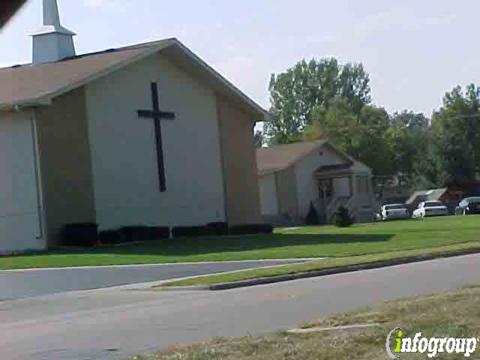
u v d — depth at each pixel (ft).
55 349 40.11
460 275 63.72
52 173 120.37
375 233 132.26
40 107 119.44
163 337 41.37
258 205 157.58
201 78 147.02
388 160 296.51
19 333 47.80
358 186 226.99
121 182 130.52
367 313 39.37
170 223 138.51
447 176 286.46
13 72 131.95
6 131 121.08
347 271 77.92
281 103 361.51
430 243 103.30
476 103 286.05
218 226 143.23
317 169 226.58
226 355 31.48
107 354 37.42
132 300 65.05
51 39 140.97
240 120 155.43
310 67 359.87
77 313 57.62
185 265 91.86
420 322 34.68
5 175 120.98
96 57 134.00
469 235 116.06
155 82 138.41
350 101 353.10
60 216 120.67
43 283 81.35
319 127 302.86
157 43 135.64
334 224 180.75
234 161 153.17
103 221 126.62
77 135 124.26
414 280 62.08
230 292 65.67
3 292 75.66
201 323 45.80
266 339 34.24
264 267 82.99
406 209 228.02
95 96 127.65
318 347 31.09
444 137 286.25
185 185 142.41
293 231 155.22
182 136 142.82
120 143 131.03
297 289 62.13
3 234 120.98
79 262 98.37
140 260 98.27
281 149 228.43
